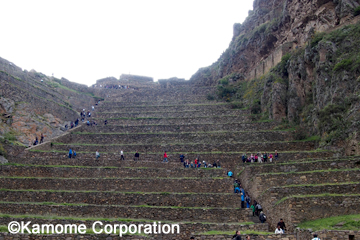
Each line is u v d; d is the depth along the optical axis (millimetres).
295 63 42156
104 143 42594
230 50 67562
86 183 30656
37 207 26188
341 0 40438
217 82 65500
